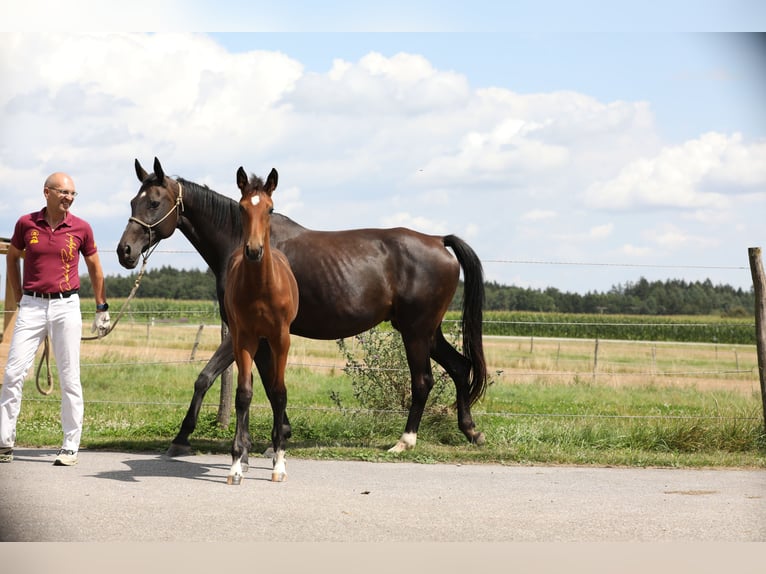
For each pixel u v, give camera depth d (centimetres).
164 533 480
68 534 473
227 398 901
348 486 625
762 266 835
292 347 2209
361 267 816
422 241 843
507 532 497
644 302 7631
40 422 939
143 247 786
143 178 803
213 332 2697
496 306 7219
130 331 2695
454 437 885
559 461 762
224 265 819
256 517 518
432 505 561
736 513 549
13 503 539
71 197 689
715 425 862
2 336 1009
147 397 1287
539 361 2384
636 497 599
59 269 689
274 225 821
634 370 2267
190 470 683
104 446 800
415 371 828
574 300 7425
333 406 1155
